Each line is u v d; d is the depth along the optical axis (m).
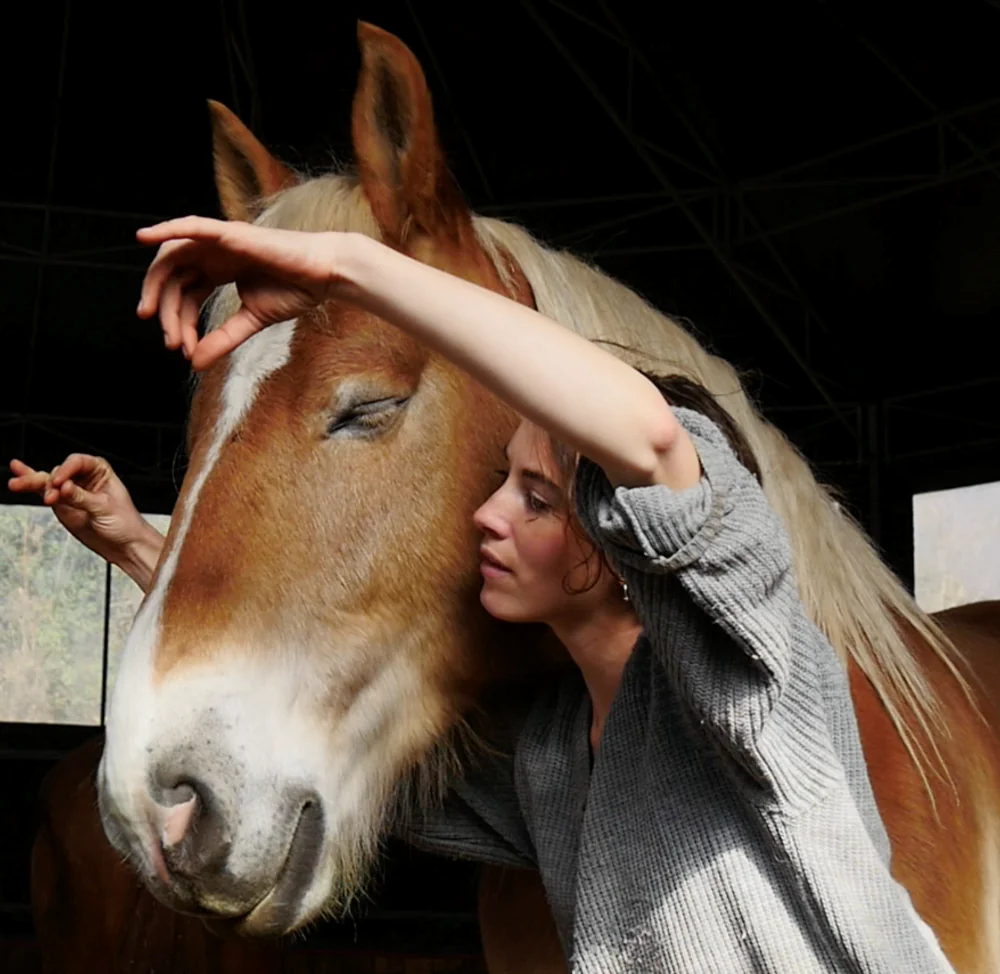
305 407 1.21
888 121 5.81
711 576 0.86
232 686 1.14
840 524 1.46
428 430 1.24
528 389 0.86
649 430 0.86
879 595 1.46
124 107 6.11
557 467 1.07
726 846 0.94
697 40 5.61
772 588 0.88
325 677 1.20
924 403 7.32
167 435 8.07
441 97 6.00
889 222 6.29
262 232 0.89
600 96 5.91
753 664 0.88
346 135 6.07
